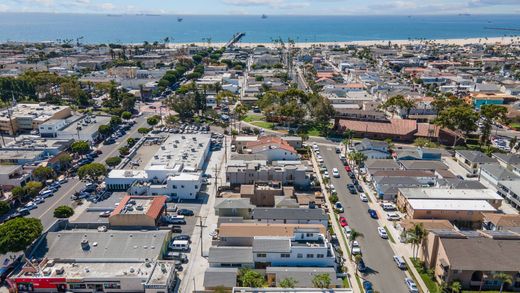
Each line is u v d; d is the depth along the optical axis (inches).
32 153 6200.8
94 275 3540.8
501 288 3383.4
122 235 4114.2
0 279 3661.4
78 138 7308.1
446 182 5442.9
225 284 3484.3
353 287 3634.4
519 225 4343.0
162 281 3474.4
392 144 7209.6
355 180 5910.4
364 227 4665.4
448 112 7450.8
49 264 3681.1
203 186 5674.2
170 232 4298.7
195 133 7662.4
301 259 3809.1
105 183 5531.5
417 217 4667.8
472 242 3673.7
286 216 4461.1
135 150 6717.5
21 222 3848.4
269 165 5772.6
